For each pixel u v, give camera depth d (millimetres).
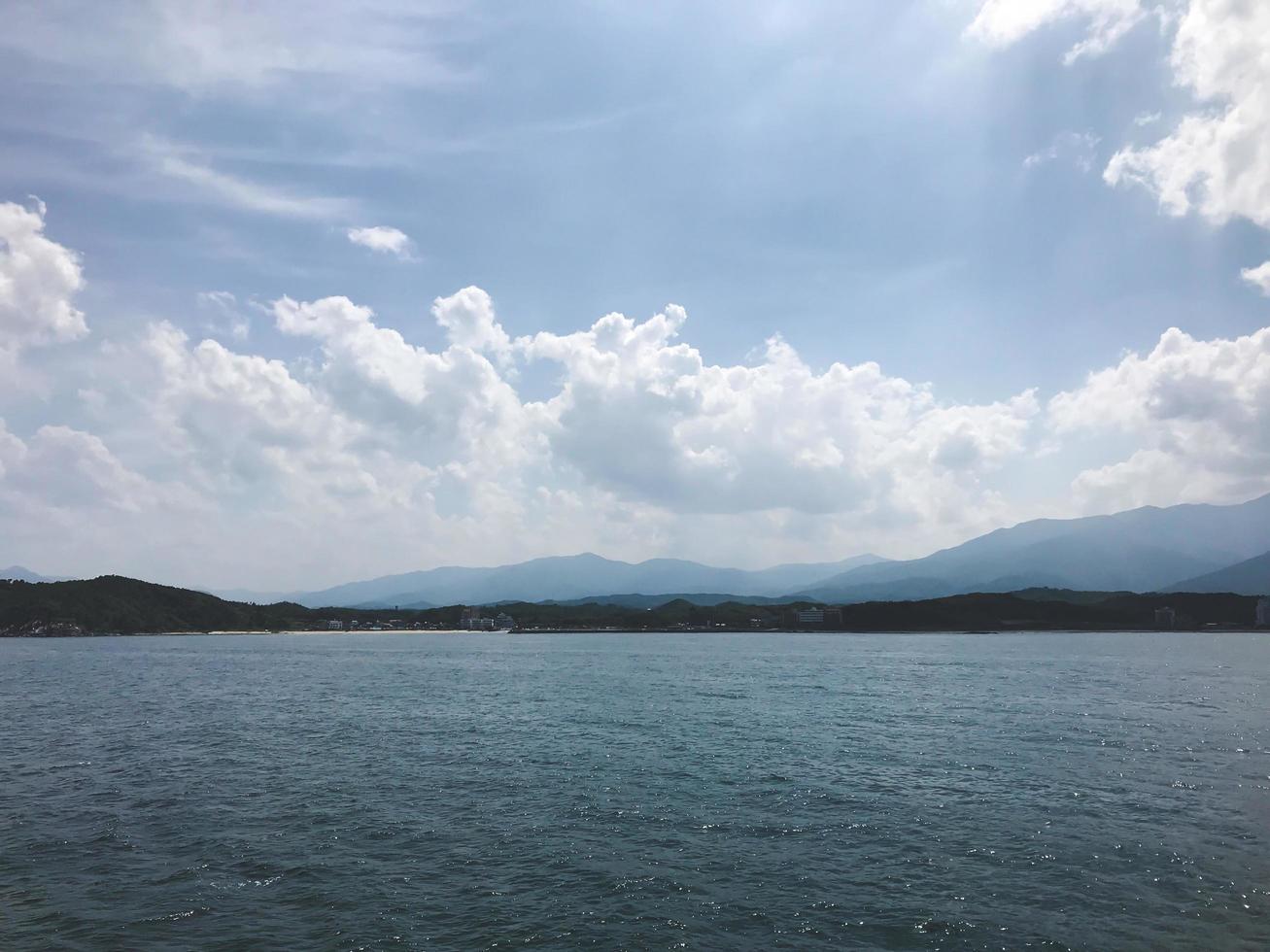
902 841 30031
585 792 38406
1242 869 26625
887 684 101750
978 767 44031
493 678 117812
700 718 67125
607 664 155625
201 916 23062
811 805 35562
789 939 21422
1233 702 77438
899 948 20859
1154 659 164000
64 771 44000
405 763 46375
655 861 27922
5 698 85688
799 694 89188
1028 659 165375
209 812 34688
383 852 28969
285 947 21016
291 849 29312
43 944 21172
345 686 103625
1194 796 37062
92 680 112812
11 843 30047
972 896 24484
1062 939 21297
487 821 33125
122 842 30156
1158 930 21859
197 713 72375
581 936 21625
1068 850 28828
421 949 20875
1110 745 51281
